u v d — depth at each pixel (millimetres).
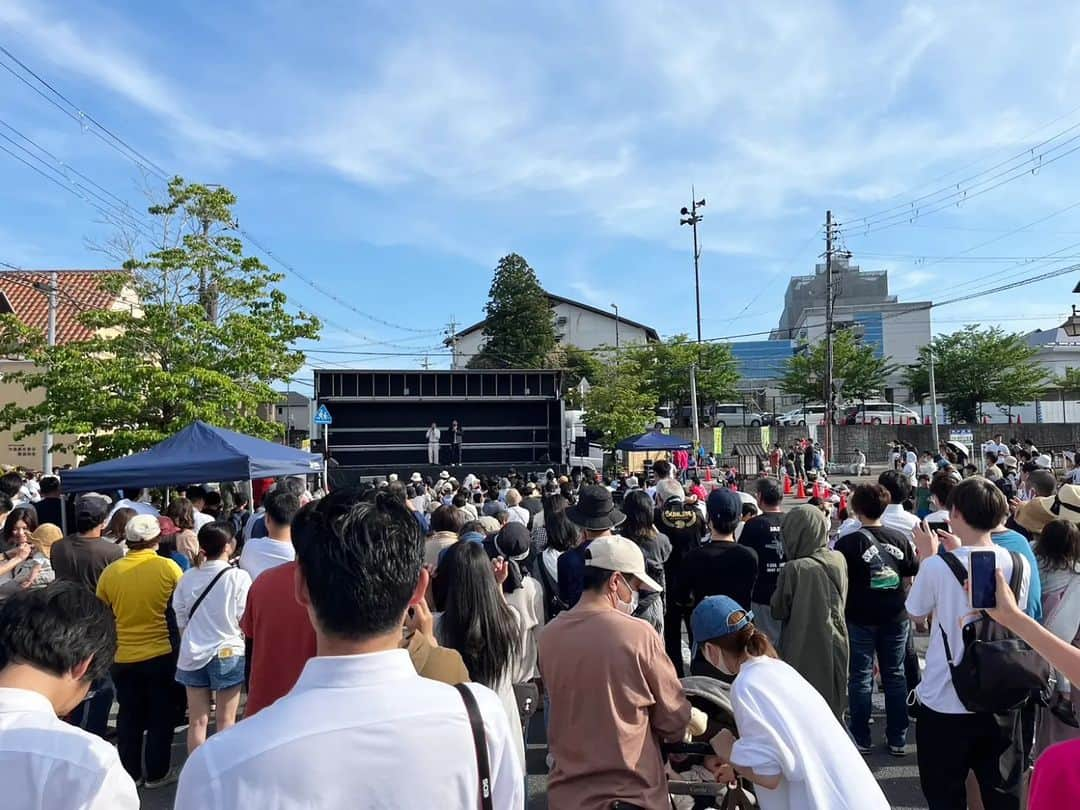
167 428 14422
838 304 84312
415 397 24188
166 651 4914
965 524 3646
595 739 2711
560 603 5234
